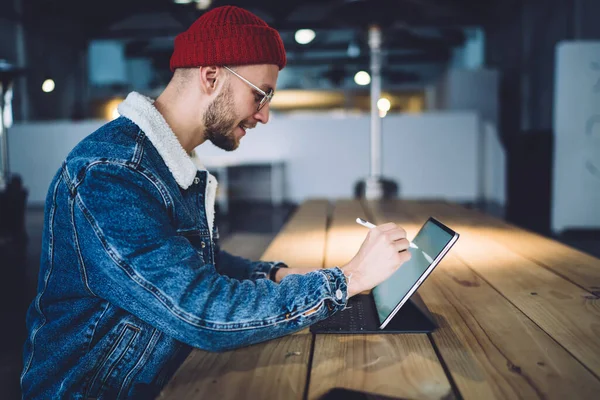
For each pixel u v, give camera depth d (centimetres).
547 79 824
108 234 82
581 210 502
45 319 96
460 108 962
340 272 88
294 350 83
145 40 1255
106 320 94
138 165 89
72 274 93
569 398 65
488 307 102
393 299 95
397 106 1245
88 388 93
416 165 813
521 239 178
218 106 98
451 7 1111
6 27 1020
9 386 185
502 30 1047
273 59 97
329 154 823
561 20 761
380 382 71
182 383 72
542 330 89
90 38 1191
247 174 823
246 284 86
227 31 94
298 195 830
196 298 81
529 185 658
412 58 1315
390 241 91
